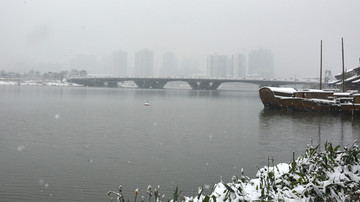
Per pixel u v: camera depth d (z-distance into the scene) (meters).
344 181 7.34
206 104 100.44
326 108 64.50
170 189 17.45
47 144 30.67
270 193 7.03
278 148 29.03
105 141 32.59
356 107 57.38
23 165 22.41
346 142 31.47
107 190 17.27
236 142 32.28
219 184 7.91
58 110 70.56
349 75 113.00
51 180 18.92
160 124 48.09
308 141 32.53
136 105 90.31
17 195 16.45
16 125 44.84
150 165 22.59
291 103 69.12
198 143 31.72
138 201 15.46
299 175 7.66
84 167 21.97
